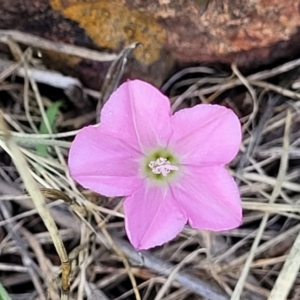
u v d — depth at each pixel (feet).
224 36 0.26
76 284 0.25
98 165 0.22
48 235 0.26
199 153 0.23
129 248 0.26
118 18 0.26
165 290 0.25
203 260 0.26
